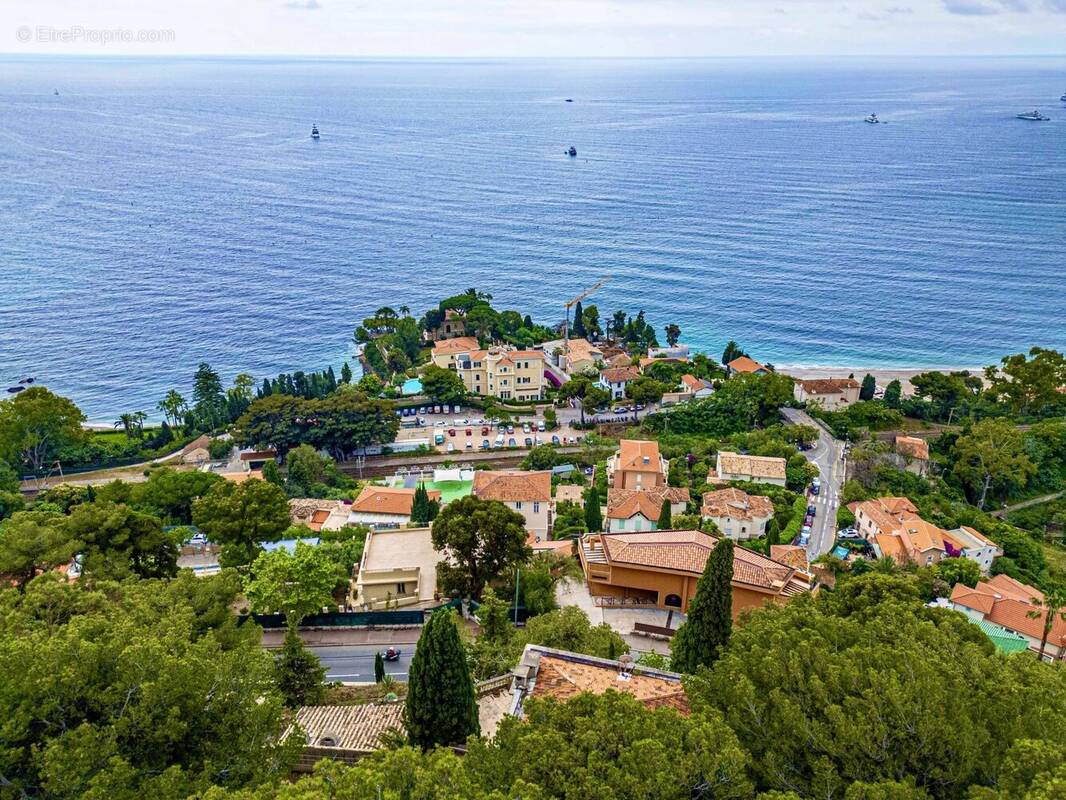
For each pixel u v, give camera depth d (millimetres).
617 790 28547
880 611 52156
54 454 142375
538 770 29859
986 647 50781
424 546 83625
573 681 42875
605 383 174250
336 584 76750
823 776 31688
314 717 49438
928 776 31906
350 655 66688
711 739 30906
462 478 124438
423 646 42656
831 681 36156
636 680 43281
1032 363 159875
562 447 147750
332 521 109062
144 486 109250
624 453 122125
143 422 173000
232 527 80188
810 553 108250
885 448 135125
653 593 72000
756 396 159375
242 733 36594
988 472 131375
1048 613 76750
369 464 143125
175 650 39062
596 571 74250
